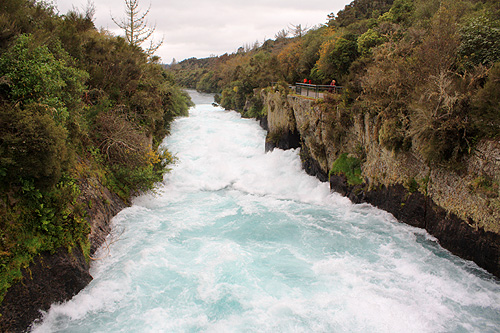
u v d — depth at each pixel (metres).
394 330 8.77
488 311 9.40
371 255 12.41
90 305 9.46
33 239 8.73
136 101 20.20
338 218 15.77
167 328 8.76
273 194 19.66
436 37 13.83
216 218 16.00
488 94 10.30
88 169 13.51
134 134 16.41
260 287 10.49
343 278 11.02
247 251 12.74
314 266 11.70
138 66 20.75
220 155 26.03
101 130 15.82
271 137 27.25
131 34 29.36
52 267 9.02
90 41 19.02
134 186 16.86
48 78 10.27
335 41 29.36
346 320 9.10
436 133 11.88
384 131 14.38
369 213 15.83
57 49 13.33
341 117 18.08
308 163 22.20
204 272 11.17
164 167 21.38
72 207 10.66
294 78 41.56
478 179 10.80
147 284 10.54
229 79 69.25
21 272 8.12
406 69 14.20
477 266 11.20
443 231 12.50
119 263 11.50
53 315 8.77
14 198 8.73
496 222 10.22
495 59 12.89
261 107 40.44
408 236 13.41
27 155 8.45
